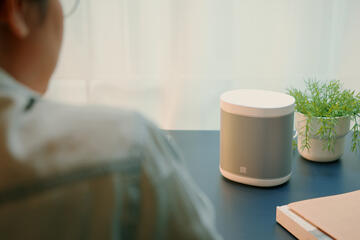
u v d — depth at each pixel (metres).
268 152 0.95
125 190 0.28
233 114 0.96
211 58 1.99
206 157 1.16
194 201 0.31
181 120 2.09
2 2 0.30
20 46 0.33
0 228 0.27
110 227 0.27
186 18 1.94
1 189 0.27
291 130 0.97
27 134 0.29
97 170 0.28
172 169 0.31
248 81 2.03
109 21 1.95
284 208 0.83
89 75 2.02
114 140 0.29
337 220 0.75
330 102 1.08
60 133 0.29
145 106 2.06
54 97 2.03
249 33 1.96
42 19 0.33
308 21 1.94
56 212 0.27
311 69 2.00
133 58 1.99
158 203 0.28
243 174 0.99
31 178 0.27
